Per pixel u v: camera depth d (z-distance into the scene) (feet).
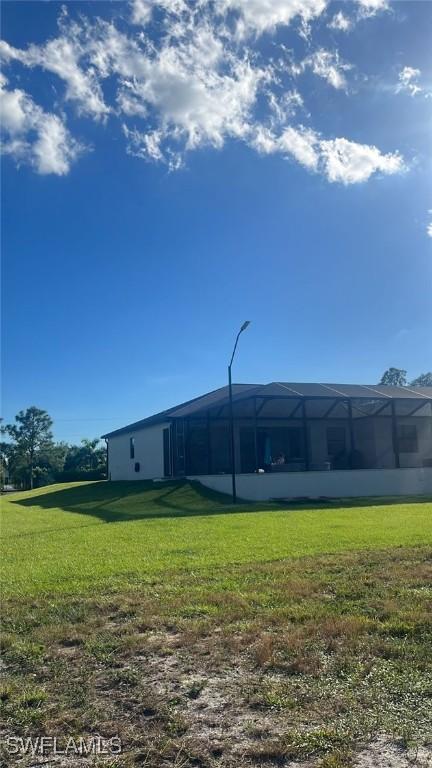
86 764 12.09
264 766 11.83
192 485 86.17
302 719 13.55
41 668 17.20
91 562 33.30
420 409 102.12
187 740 12.81
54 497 101.96
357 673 15.94
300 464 91.86
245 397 82.89
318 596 23.94
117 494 89.10
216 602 23.44
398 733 12.80
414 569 28.43
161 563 32.19
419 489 88.58
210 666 16.90
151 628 20.57
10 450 241.55
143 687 15.57
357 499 76.69
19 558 35.99
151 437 107.96
